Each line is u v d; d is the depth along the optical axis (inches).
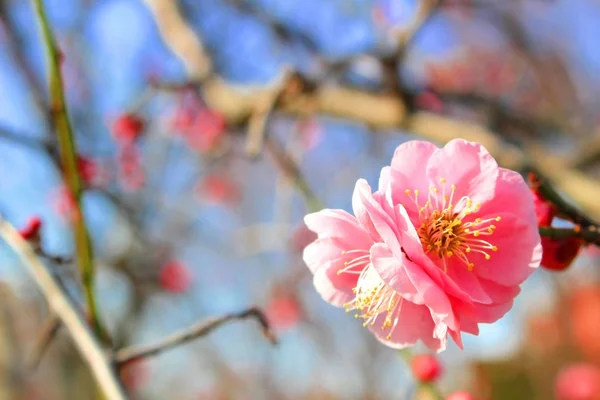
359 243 63.3
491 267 60.4
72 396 246.7
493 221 60.6
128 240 186.7
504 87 259.4
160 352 73.5
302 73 125.9
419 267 56.4
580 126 191.0
